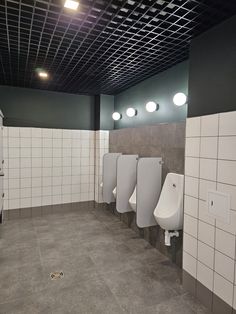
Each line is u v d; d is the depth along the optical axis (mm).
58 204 3828
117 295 1742
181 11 1484
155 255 2385
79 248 2523
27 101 3586
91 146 4074
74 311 1569
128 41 1978
